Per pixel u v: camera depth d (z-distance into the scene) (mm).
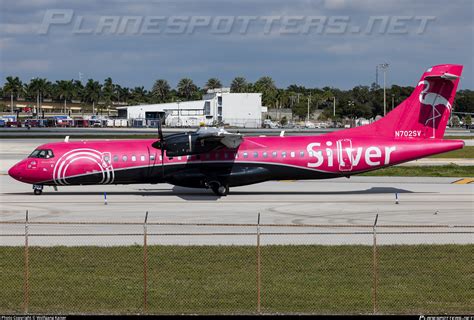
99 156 93438
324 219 75062
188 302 45938
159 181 94938
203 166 93938
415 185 111375
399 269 54000
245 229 69688
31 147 186125
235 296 47188
